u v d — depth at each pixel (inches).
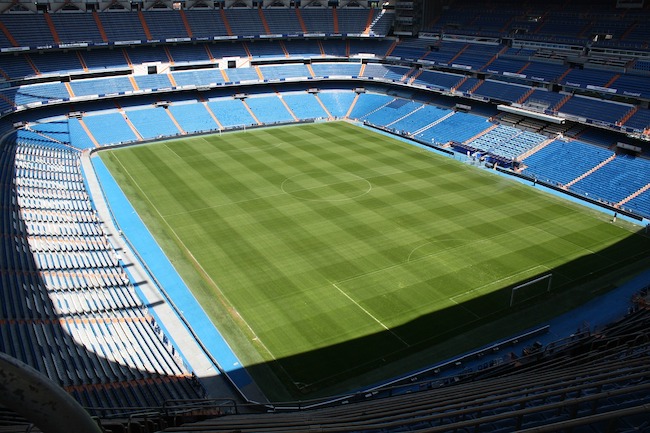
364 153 2883.9
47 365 1029.8
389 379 1203.9
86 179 2431.1
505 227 1972.2
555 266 1697.8
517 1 3563.0
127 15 3390.7
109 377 1050.7
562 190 2393.0
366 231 1913.1
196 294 1530.5
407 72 3730.3
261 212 2079.2
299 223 1979.6
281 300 1497.3
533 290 1558.8
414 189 2347.4
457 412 426.6
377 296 1513.3
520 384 654.5
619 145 2524.6
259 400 1137.4
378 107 3661.4
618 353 839.7
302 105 3698.3
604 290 1571.1
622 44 2829.7
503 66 3235.7
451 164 2721.5
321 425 562.9
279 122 3496.6
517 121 3026.6
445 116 3314.5
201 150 2908.5
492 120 3115.2
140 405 976.9
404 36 3946.9
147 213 2074.3
